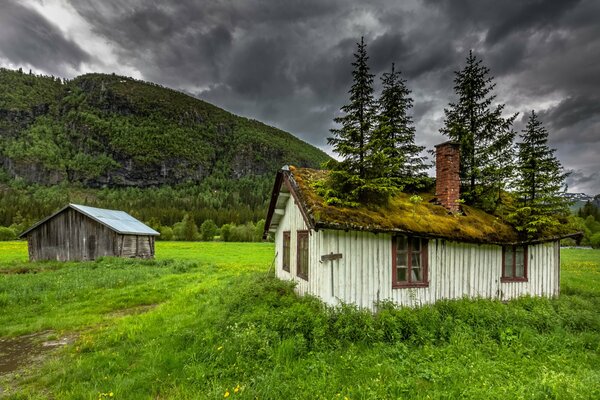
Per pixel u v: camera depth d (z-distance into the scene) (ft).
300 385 18.40
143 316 34.45
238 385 18.37
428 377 19.58
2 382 20.85
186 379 19.80
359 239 31.01
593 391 17.65
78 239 97.76
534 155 40.32
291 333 24.72
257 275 55.16
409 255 33.22
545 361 22.63
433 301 33.42
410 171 48.65
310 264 33.50
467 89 46.88
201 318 31.19
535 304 35.01
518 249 39.60
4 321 33.78
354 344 24.45
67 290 47.11
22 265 81.66
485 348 24.25
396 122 50.49
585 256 127.44
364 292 30.71
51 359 24.25
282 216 49.16
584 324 30.40
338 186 33.60
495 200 44.50
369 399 16.99
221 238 260.21
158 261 89.97
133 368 21.66
